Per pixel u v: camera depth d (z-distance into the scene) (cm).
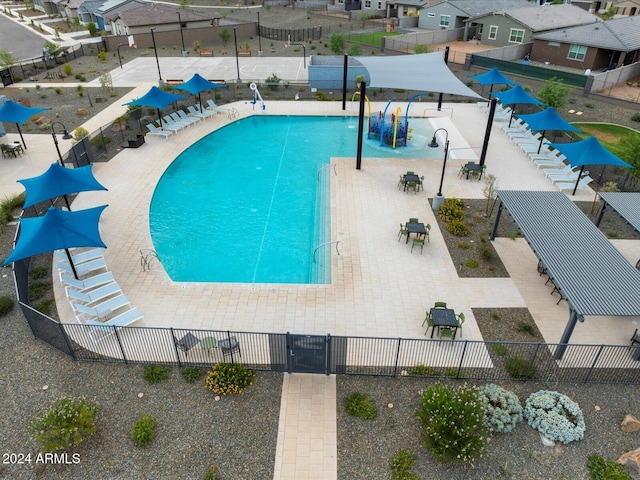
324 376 1376
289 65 4912
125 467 1131
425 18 6556
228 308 1627
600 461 1140
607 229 2114
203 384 1346
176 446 1177
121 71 4709
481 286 1747
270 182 2567
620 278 1409
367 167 2694
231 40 6209
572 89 4069
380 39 5941
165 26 6044
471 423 1147
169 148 2919
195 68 4806
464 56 5150
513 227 2103
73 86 4169
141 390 1327
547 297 1697
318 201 2361
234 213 2273
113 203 2294
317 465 1136
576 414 1230
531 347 1455
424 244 1980
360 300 1670
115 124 3161
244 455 1159
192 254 1970
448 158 2802
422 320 1584
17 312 1609
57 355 1440
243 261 1925
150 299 1666
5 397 1304
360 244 1981
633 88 4128
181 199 2397
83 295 1575
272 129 3303
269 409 1275
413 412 1268
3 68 4622
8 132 3141
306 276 1827
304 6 8938
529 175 2588
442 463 1140
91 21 7562
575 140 2833
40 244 1509
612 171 2469
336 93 4000
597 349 1443
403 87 2703
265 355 1432
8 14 8888
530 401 1270
